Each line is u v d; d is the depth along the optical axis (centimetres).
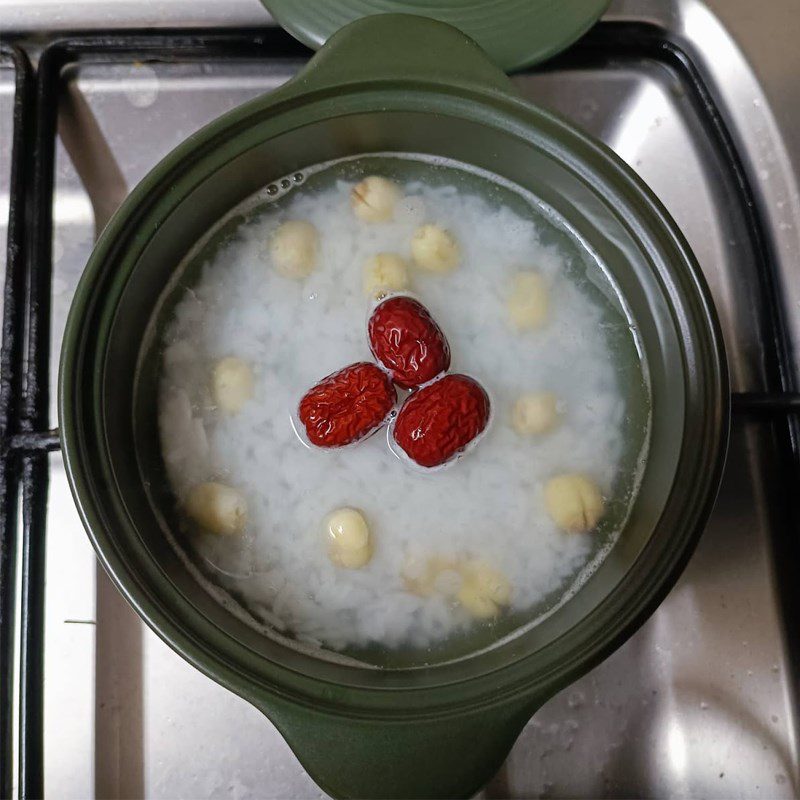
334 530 27
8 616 28
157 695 31
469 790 23
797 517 31
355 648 27
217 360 28
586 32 32
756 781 31
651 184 35
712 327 25
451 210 29
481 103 26
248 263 29
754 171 34
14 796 28
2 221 34
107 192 34
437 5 31
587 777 31
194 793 30
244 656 23
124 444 26
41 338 30
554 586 27
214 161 26
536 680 23
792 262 33
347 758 23
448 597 27
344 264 29
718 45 35
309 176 29
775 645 32
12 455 28
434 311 29
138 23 34
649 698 32
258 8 34
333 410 26
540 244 29
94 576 31
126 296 26
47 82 32
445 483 28
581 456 28
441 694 23
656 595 24
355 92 26
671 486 25
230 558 27
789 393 30
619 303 29
